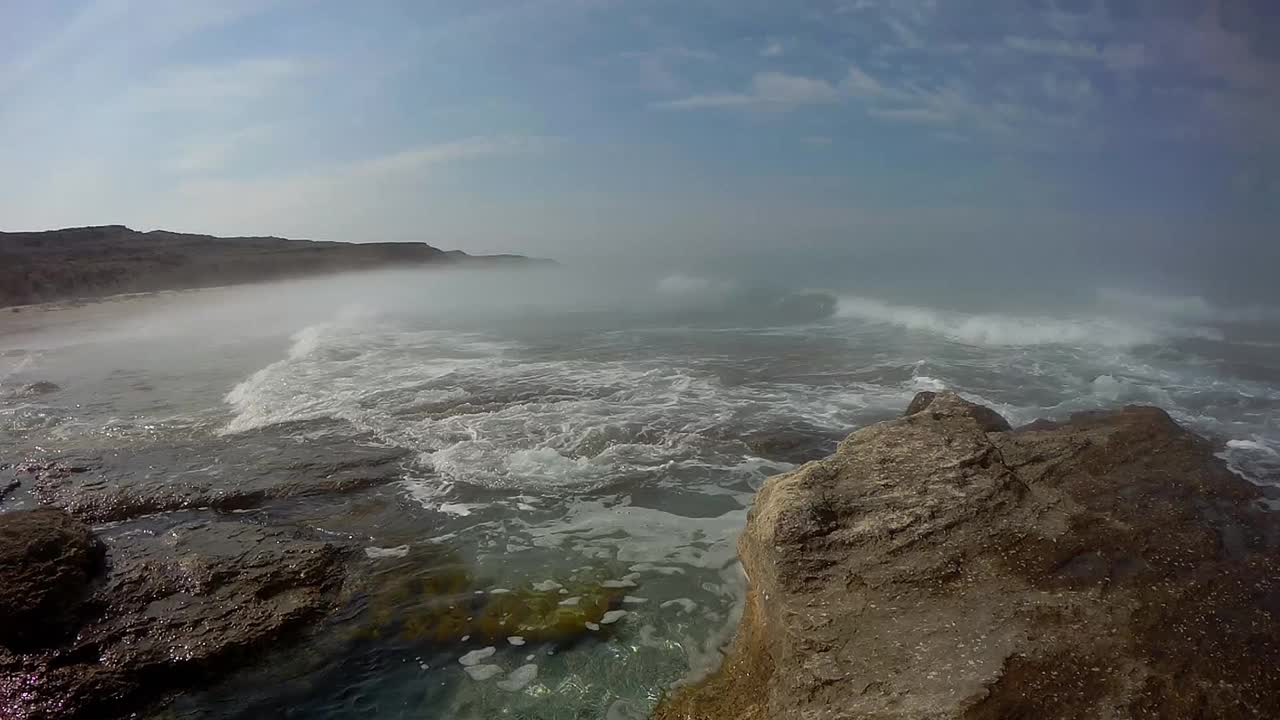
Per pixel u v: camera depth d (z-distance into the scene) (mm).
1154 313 19156
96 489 7203
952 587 4281
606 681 4395
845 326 19234
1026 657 3617
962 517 4902
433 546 6137
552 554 5965
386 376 12281
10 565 5020
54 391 11805
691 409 9852
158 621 4957
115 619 4965
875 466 5609
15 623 4664
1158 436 6812
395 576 5652
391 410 9945
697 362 13555
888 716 3336
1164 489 5734
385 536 6336
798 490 5223
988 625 3912
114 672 4461
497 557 5934
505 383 11609
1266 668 3555
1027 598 4141
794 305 24750
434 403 10281
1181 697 3367
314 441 8680
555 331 18828
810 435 8695
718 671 4434
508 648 4746
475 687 4379
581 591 5375
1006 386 11141
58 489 7246
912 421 6523
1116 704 3326
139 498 6980
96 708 4250
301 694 4398
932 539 4707
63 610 4934
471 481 7453
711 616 5055
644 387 11242
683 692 4258
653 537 6250
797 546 4684
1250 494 5852
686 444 8430
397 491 7250
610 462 7922
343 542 6219
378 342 16641
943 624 3959
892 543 4684
